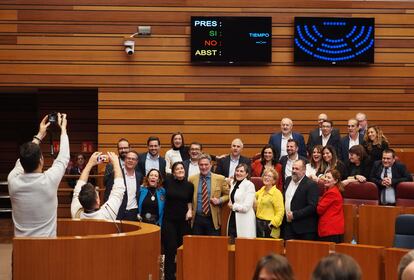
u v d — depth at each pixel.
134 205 8.51
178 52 12.43
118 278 4.98
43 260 4.77
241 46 12.34
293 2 12.51
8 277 8.88
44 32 12.34
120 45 12.39
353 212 8.55
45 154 13.47
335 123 12.54
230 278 7.29
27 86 12.34
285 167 9.46
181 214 8.75
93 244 4.86
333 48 12.40
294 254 7.04
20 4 12.32
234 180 8.60
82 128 14.02
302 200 8.26
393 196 9.24
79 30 12.36
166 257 8.68
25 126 16.36
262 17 12.33
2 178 16.12
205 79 12.46
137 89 12.40
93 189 6.13
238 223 8.38
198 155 9.49
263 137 12.48
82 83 12.35
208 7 12.45
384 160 9.26
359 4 12.55
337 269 2.79
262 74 12.48
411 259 3.40
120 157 9.05
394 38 12.59
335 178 8.27
